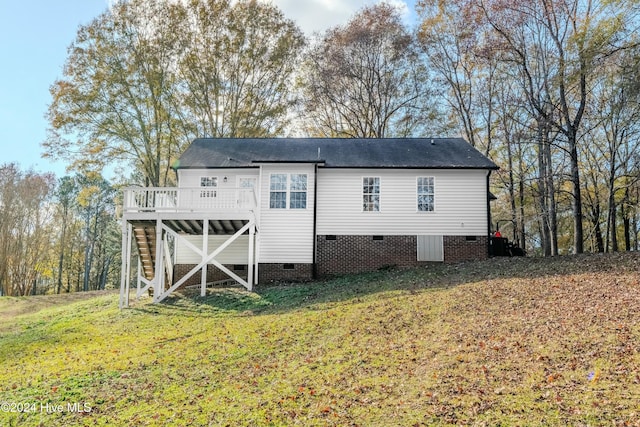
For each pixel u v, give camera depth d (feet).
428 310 43.29
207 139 81.30
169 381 31.76
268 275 67.56
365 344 35.99
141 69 95.40
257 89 106.52
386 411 24.48
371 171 70.28
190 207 61.00
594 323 33.40
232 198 70.23
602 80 79.82
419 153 74.43
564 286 44.98
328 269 68.54
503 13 83.87
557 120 84.48
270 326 44.14
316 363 32.86
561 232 118.52
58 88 93.04
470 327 36.70
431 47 107.96
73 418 26.73
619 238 114.93
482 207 69.67
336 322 42.83
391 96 114.42
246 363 34.35
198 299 60.29
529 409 22.79
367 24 111.75
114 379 32.81
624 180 93.97
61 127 93.61
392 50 110.63
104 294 91.81
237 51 103.76
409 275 61.62
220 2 102.01
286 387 29.07
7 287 116.78
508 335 33.60
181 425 24.98
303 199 68.64
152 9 96.07
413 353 32.81
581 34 68.64
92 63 94.02
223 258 70.23
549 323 34.91
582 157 100.83
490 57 88.22
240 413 25.90
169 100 98.37
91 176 99.96
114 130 95.86
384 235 69.26
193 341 41.78
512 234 116.98
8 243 115.85
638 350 27.63
